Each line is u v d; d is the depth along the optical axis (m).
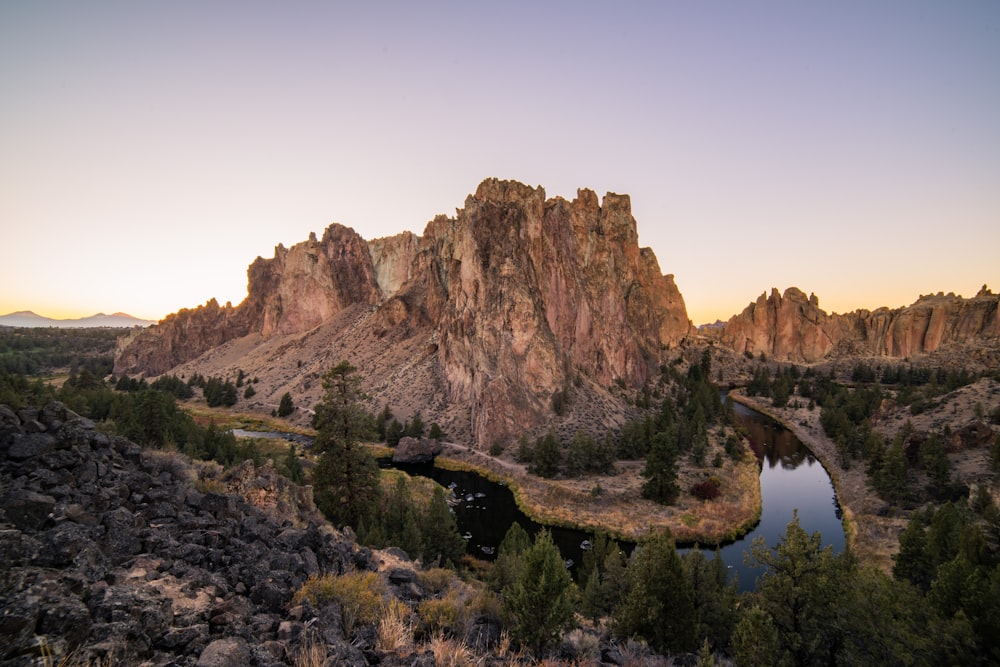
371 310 196.38
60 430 14.55
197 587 10.55
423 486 71.31
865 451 80.44
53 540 9.09
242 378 164.88
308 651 8.36
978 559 29.97
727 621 24.00
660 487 64.25
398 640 10.02
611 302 141.75
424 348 134.50
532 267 121.56
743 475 77.19
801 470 86.50
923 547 33.88
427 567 29.20
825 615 17.41
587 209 172.75
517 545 35.06
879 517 59.19
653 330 175.00
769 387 163.62
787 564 18.80
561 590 13.16
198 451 54.31
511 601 13.15
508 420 94.81
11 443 13.31
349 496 36.09
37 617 6.52
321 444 36.03
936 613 18.72
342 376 36.53
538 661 11.77
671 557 20.44
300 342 186.00
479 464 85.81
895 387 176.00
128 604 7.93
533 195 134.62
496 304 112.25
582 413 102.25
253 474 23.86
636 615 20.03
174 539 12.57
